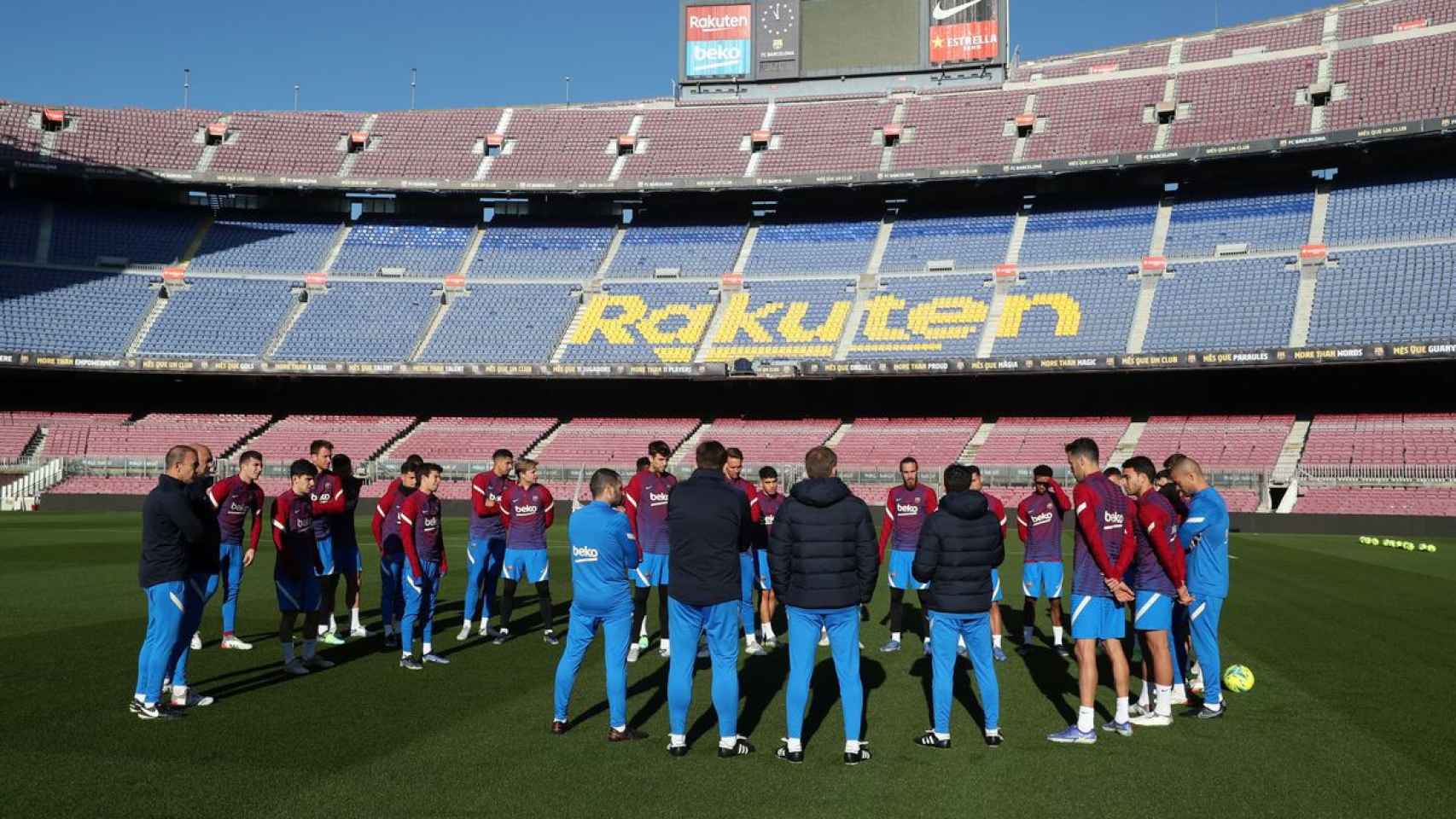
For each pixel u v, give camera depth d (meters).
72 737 7.66
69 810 6.04
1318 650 11.62
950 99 49.97
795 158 49.00
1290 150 40.25
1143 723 8.34
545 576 12.16
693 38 52.72
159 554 8.21
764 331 44.25
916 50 50.47
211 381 47.94
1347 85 42.91
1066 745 7.78
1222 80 45.88
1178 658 9.41
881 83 51.66
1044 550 11.84
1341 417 37.78
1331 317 37.34
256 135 51.12
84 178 45.66
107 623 12.84
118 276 46.16
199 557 8.59
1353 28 45.47
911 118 49.66
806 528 7.38
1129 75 48.34
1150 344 39.12
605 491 7.91
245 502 11.68
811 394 46.38
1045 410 43.75
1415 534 30.23
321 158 50.28
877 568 7.43
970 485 7.89
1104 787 6.72
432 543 10.89
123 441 43.16
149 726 8.02
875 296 45.00
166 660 8.23
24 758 7.11
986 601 7.71
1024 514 11.99
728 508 7.52
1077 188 47.38
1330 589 17.20
